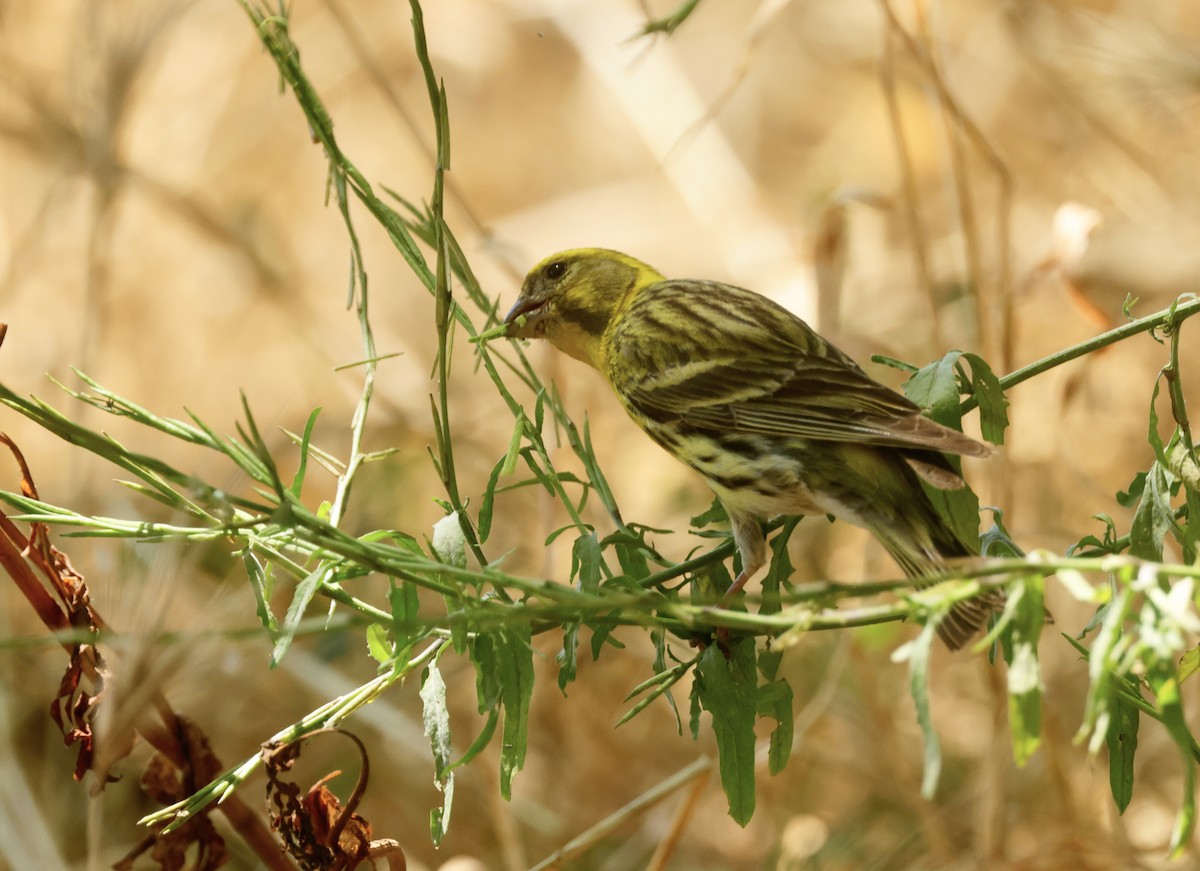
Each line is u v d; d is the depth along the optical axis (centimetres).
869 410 671
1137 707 603
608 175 1845
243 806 661
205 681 655
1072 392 989
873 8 1844
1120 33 1365
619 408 1505
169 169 1605
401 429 1379
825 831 1131
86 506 1216
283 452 1327
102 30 1343
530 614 499
